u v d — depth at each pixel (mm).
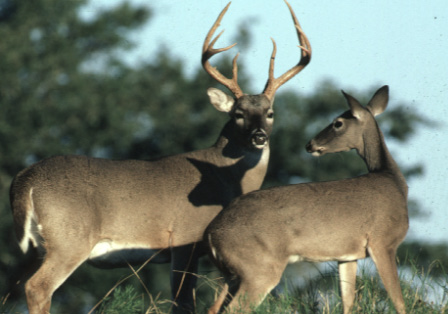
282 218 26797
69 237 29641
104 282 62188
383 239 27234
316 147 31125
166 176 31812
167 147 72562
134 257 31328
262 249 26516
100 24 78562
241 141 32969
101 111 73000
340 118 30922
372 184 27766
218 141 33406
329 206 27031
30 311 28875
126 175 31203
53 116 71812
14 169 69438
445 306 25703
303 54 34469
